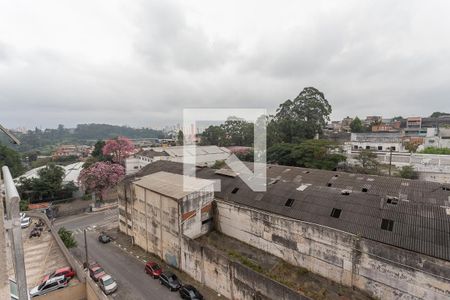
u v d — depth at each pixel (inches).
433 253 556.7
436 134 2839.6
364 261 618.5
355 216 702.5
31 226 1131.3
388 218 663.8
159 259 938.7
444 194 742.5
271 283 586.2
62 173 1950.1
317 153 1583.4
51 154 4650.6
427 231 600.7
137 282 804.6
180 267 842.8
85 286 612.7
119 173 1780.3
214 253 716.0
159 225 916.6
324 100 2338.8
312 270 713.0
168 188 930.7
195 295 697.0
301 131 2171.5
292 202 831.7
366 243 613.9
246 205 896.3
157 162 1472.7
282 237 772.6
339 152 1718.8
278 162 1745.8
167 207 868.0
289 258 759.1
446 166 1521.9
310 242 713.0
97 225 1352.1
